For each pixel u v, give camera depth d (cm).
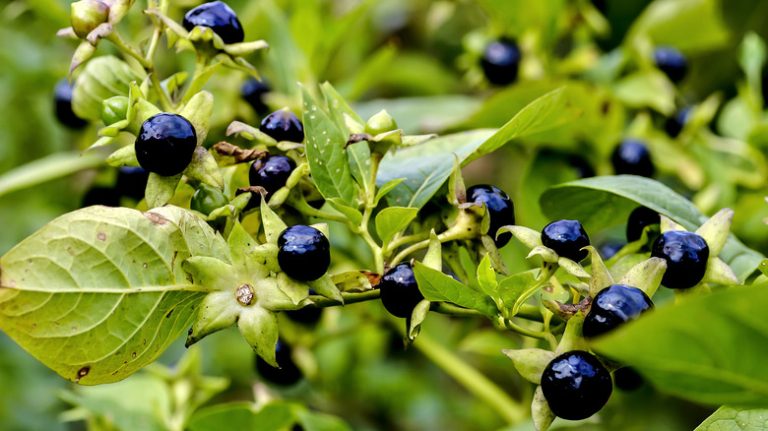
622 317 57
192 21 62
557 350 58
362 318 79
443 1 93
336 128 62
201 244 59
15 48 94
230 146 61
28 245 58
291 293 58
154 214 59
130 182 69
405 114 83
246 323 58
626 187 64
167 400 73
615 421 83
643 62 83
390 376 100
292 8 96
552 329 60
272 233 59
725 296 51
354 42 108
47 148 96
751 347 52
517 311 59
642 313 57
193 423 69
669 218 62
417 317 59
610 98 79
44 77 94
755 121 82
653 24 93
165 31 63
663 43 95
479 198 61
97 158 77
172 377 74
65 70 90
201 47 62
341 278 60
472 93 111
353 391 97
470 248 61
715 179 81
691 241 60
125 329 59
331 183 61
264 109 78
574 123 78
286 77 82
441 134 80
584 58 84
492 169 107
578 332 58
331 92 63
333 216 62
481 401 100
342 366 96
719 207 81
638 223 64
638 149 79
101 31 61
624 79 84
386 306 59
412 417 100
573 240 59
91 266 58
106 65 66
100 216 58
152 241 59
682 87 98
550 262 59
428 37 115
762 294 51
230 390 94
